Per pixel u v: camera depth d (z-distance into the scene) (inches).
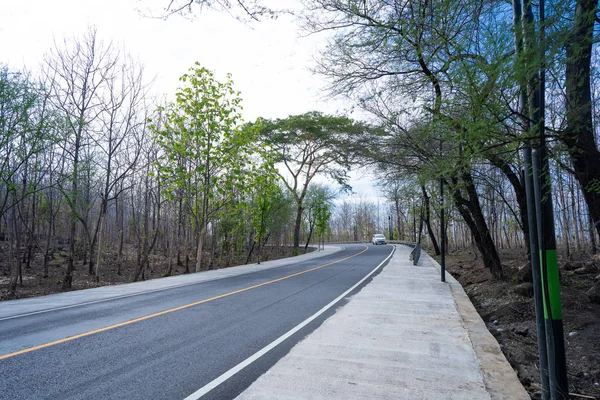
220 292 443.8
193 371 183.6
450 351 213.8
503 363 194.4
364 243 2719.0
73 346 224.7
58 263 1140.5
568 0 111.4
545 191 149.6
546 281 147.9
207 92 791.1
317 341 234.4
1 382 169.8
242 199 877.2
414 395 155.3
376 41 277.9
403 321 288.4
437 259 1062.4
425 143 345.7
